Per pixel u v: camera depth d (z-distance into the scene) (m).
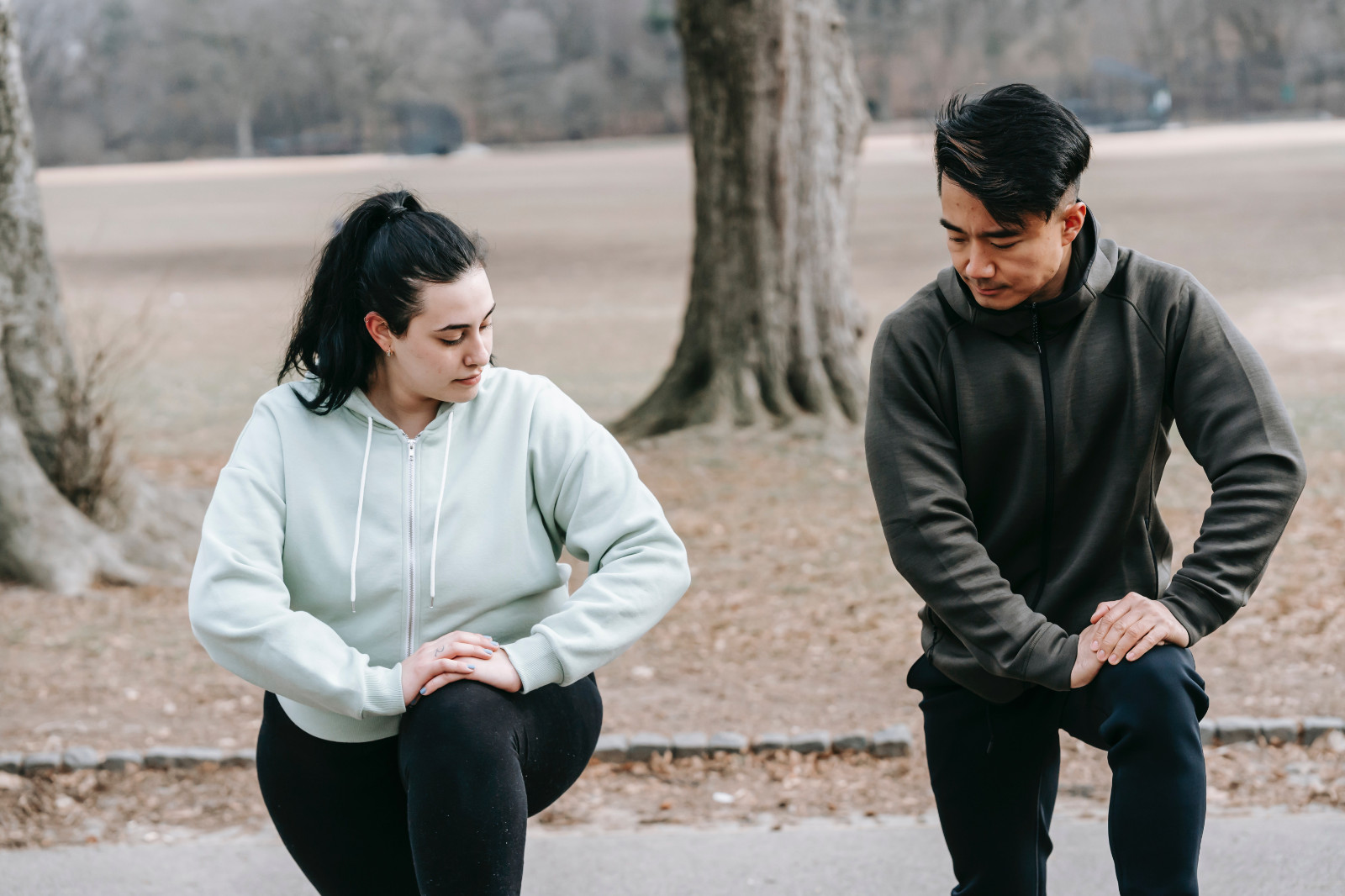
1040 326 2.16
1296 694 4.51
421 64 110.94
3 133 6.36
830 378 10.32
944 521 2.15
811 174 10.09
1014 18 97.50
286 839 2.21
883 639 5.55
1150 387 2.14
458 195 46.66
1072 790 3.79
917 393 2.21
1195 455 2.14
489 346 2.08
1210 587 2.00
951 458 2.21
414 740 1.93
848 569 6.80
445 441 2.14
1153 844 1.85
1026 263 2.01
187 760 4.09
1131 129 89.25
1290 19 95.38
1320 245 22.33
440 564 2.09
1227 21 96.81
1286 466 2.03
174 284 23.12
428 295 1.99
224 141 108.69
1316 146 53.38
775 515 8.02
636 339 16.77
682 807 3.79
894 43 99.06
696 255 10.31
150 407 12.20
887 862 3.32
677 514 8.11
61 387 6.66
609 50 114.88
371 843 2.17
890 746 4.11
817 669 5.14
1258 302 16.83
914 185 43.91
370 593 2.08
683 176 55.97
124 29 105.62
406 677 1.97
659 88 112.69
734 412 10.11
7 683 5.01
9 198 6.44
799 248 10.14
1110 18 98.88
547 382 2.27
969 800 2.27
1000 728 2.23
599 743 4.12
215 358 15.23
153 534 6.91
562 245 29.23
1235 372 2.08
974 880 2.31
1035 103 1.97
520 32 113.69
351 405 2.13
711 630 5.76
